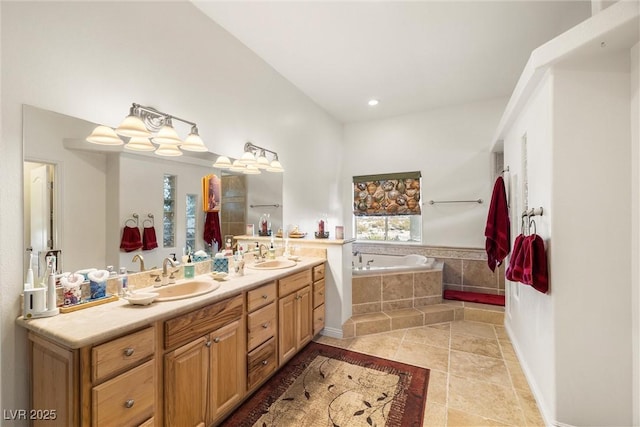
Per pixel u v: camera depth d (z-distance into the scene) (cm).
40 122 142
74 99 156
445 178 433
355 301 330
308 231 397
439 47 279
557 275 166
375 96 395
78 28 157
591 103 161
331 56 297
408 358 256
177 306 146
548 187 172
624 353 155
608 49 153
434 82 353
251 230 290
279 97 333
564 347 164
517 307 263
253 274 221
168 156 209
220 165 253
